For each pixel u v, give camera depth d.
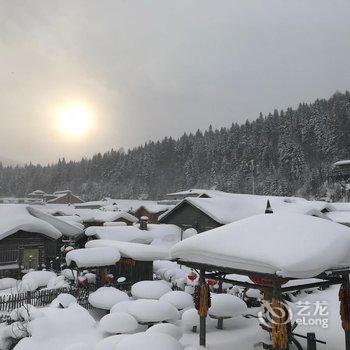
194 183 143.62
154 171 164.50
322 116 126.81
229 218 34.03
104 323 14.13
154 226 38.84
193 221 37.44
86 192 171.12
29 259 26.80
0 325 15.62
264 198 39.31
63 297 17.77
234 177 121.69
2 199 103.19
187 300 17.22
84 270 21.47
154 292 17.91
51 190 189.25
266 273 10.01
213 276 13.10
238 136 144.62
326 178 97.12
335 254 10.29
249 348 12.62
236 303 15.41
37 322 13.98
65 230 31.08
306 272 9.61
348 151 113.38
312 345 11.82
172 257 13.11
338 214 39.59
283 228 11.28
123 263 22.72
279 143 127.88
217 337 13.95
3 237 25.44
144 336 10.05
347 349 11.38
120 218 46.38
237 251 10.72
